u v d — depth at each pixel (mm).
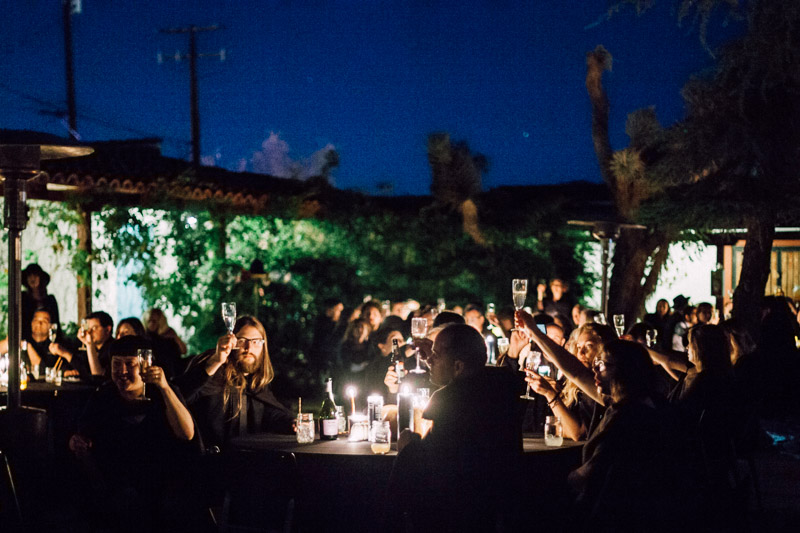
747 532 5113
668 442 4457
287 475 5023
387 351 8203
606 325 6410
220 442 6348
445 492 4219
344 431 6527
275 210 14281
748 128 13992
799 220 14836
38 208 11727
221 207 13398
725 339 6488
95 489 5395
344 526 5590
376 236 15969
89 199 11820
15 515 6727
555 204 17453
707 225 14898
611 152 15531
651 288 15930
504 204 17891
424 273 16484
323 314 13008
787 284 19844
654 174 14922
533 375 5898
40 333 9562
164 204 12547
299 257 14766
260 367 6613
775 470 9562
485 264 16766
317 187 15859
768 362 13047
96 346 9008
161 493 5363
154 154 16031
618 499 4418
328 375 12281
